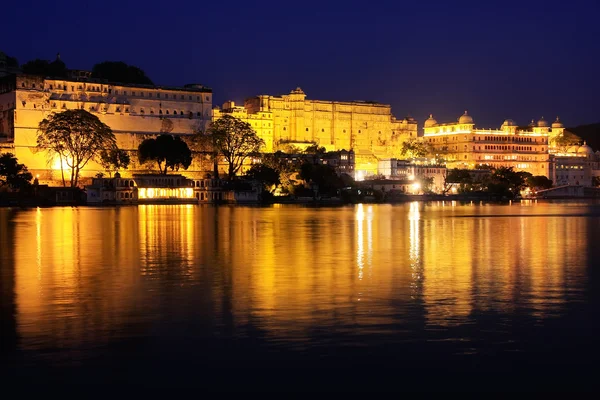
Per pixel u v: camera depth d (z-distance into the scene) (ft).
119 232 306.55
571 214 505.66
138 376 86.33
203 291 141.38
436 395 80.53
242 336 103.50
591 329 108.17
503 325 110.63
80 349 97.04
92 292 140.77
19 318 116.06
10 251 222.28
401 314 118.42
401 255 210.59
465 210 587.27
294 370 88.33
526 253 217.77
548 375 86.63
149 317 116.37
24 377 86.02
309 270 173.68
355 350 96.48
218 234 295.28
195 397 79.92
